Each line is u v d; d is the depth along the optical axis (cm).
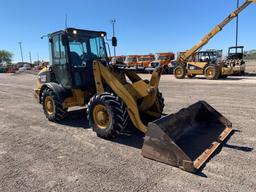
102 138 506
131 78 561
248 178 332
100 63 512
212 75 1747
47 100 651
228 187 312
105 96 482
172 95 1044
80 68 595
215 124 524
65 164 396
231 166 367
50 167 387
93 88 589
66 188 326
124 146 461
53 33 611
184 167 358
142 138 500
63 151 449
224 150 423
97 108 497
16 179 353
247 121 594
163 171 359
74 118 681
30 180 349
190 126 495
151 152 398
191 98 954
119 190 315
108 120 485
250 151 418
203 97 970
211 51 1841
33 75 3034
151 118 523
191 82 1584
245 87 1235
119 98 477
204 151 404
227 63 1977
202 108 536
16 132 574
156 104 529
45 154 438
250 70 2588
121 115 467
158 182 330
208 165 371
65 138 520
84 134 541
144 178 342
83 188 324
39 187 330
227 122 514
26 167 389
